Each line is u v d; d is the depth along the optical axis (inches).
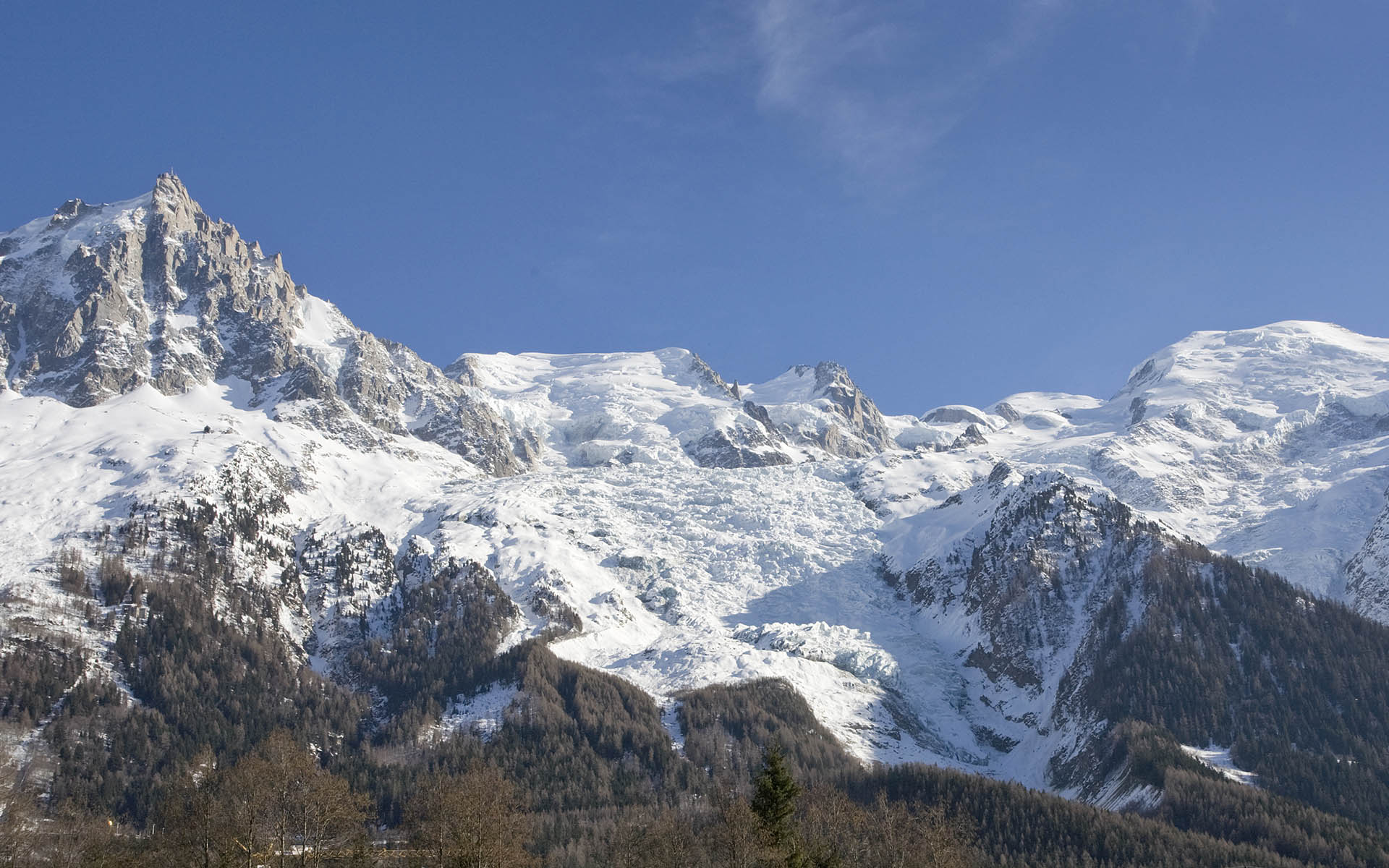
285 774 6250.0
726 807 6422.2
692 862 6702.8
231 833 6082.7
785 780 6082.7
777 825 5989.2
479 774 6589.6
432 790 6732.3
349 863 6279.5
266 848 6161.4
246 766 6363.2
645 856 6904.5
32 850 6732.3
